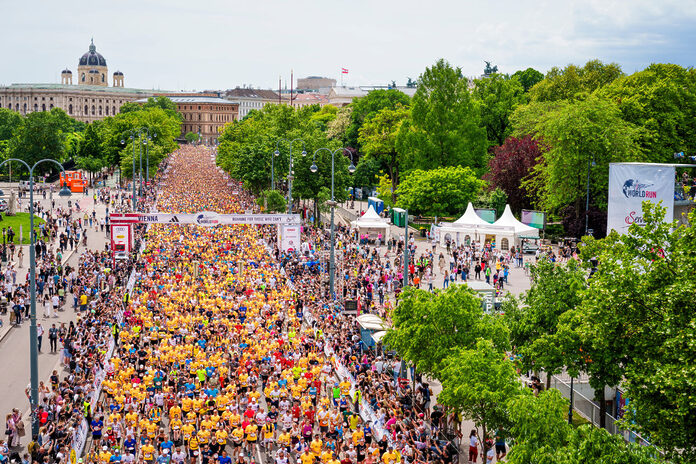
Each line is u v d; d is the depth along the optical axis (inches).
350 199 5880.9
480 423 1111.0
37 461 1221.7
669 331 915.4
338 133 7283.5
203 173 7573.8
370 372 1565.0
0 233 3693.4
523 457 892.6
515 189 4079.7
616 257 1095.6
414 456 1211.9
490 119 5275.6
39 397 1475.1
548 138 3550.7
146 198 5152.6
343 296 2422.5
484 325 1264.8
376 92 7258.9
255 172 4820.4
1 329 2164.1
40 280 2583.7
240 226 3932.1
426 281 2738.7
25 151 7337.6
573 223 3385.8
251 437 1314.0
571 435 858.1
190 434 1317.7
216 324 1967.3
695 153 3848.4
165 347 1734.7
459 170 3976.4
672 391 880.3
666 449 924.0
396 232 4003.4
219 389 1540.4
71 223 3868.1
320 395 1569.9
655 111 3745.1
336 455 1263.5
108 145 7628.0
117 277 2704.2
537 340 1274.6
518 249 3206.2
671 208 2185.0
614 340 1047.0
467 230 3314.5
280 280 2608.3
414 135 4626.0
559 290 1364.4
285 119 6072.8
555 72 5123.0
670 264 994.1
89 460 1259.2
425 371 1306.6
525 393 1041.5
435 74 4623.5
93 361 1642.5
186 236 3533.5
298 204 4584.2
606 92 3969.0
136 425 1379.2
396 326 1379.2
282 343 1828.2
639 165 2171.5
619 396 1391.5
